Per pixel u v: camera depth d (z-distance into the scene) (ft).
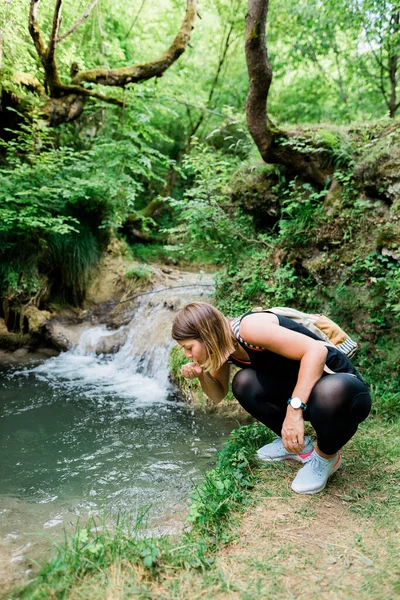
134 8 31.96
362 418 6.46
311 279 14.47
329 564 5.41
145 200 35.63
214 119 34.60
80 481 8.77
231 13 32.83
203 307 6.15
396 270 11.78
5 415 12.46
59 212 21.11
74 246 21.44
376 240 12.43
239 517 6.47
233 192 17.22
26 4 21.35
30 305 19.79
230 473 7.55
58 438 10.94
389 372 11.66
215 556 5.66
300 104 31.91
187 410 12.95
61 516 7.47
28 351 18.83
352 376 6.30
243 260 16.72
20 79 21.29
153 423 11.94
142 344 17.31
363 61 24.94
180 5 32.14
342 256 13.37
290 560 5.51
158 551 5.53
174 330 6.25
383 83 26.68
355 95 29.04
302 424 6.02
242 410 12.41
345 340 6.81
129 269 21.90
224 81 35.83
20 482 8.75
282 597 4.88
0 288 19.60
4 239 19.65
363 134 14.03
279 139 14.89
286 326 6.32
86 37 27.22
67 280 21.38
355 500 6.82
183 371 7.00
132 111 23.61
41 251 20.36
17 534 6.86
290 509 6.63
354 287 13.01
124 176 22.44
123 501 7.97
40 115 21.08
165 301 18.34
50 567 5.45
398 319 11.93
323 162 14.60
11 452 10.15
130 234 30.45
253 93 14.08
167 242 30.48
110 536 6.06
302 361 6.06
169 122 34.55
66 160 23.12
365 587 4.98
